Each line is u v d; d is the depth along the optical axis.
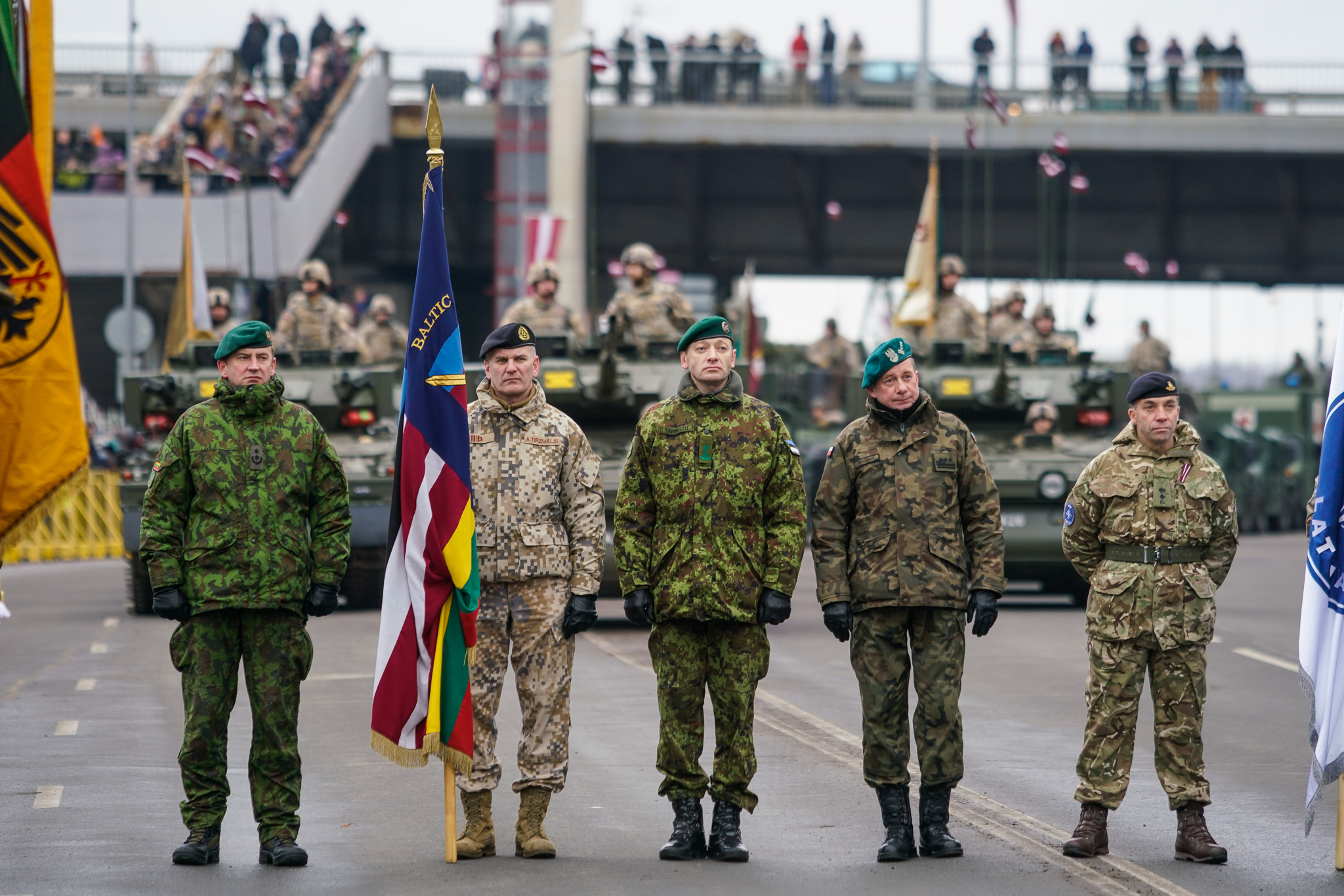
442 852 16.14
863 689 16.34
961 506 16.56
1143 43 76.62
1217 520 16.19
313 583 15.93
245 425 15.88
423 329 16.38
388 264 83.06
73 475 18.95
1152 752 21.38
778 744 21.88
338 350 47.00
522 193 75.31
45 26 19.73
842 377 57.16
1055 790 19.00
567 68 74.75
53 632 35.97
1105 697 16.08
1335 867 15.51
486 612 16.17
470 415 16.52
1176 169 77.19
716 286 85.88
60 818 17.53
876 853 16.08
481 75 78.31
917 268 50.72
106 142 78.06
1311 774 15.91
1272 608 40.22
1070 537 16.50
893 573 16.12
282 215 72.31
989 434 43.59
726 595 15.86
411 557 16.05
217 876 15.13
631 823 17.50
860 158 77.75
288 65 80.38
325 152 74.12
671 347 39.72
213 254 72.00
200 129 74.31
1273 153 74.12
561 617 16.22
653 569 16.20
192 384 42.19
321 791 19.12
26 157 19.53
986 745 21.86
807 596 45.31
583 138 75.19
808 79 76.81
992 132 74.00
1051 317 48.81
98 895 14.41
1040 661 30.30
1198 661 16.00
